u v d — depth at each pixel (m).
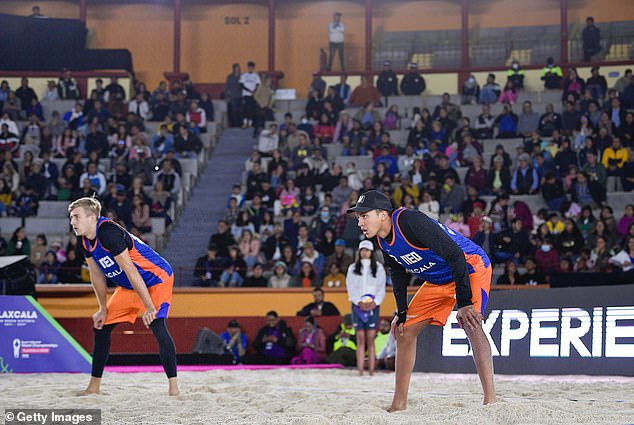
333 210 18.72
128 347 15.48
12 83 27.39
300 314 15.90
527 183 19.80
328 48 29.69
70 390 7.73
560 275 13.15
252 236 18.19
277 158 20.98
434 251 5.42
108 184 20.52
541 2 28.56
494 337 10.66
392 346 13.10
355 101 25.25
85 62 27.64
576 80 24.03
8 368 10.96
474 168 20.16
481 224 17.06
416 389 8.32
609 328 9.58
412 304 5.97
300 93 29.84
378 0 29.48
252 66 26.03
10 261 12.08
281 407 6.24
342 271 16.56
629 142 21.19
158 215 19.83
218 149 24.50
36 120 24.09
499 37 28.17
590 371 9.69
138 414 5.90
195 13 30.36
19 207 20.30
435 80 27.31
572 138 21.70
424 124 22.38
